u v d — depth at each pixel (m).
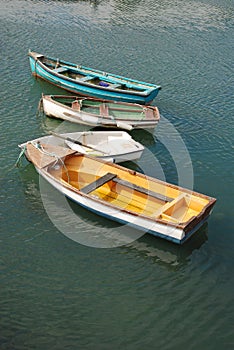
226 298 15.07
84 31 40.31
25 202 18.61
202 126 26.06
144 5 50.31
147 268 16.08
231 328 14.01
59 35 38.78
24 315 13.85
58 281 15.17
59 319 13.83
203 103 28.84
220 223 18.45
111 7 48.62
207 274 16.00
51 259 16.03
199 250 17.03
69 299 14.54
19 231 17.14
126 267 16.03
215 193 20.44
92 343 13.16
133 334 13.55
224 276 15.95
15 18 41.97
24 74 30.89
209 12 49.34
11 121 25.03
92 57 34.84
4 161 21.31
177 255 16.72
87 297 14.68
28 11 44.53
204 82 31.88
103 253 16.48
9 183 19.70
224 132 25.56
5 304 14.15
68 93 29.22
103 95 27.77
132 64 34.09
